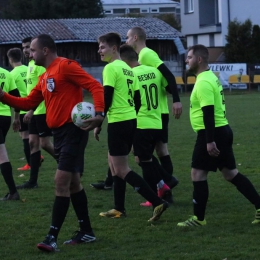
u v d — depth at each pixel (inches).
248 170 815.7
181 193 676.7
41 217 568.1
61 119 444.1
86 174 818.8
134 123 529.3
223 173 523.5
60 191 446.3
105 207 611.5
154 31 3164.4
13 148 1147.9
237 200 628.1
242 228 512.1
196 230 508.1
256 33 3348.9
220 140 502.6
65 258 433.1
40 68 708.0
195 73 514.6
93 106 440.5
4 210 599.2
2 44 2913.4
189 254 436.5
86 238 473.1
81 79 440.5
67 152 441.7
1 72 676.7
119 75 522.3
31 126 722.8
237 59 3339.1
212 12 3949.3
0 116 645.9
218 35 3836.1
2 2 4517.7
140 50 622.5
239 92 2947.8
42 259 431.5
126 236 493.7
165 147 644.1
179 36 3161.9
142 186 525.3
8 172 647.8
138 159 606.9
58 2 3703.3
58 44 2987.2
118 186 561.0
